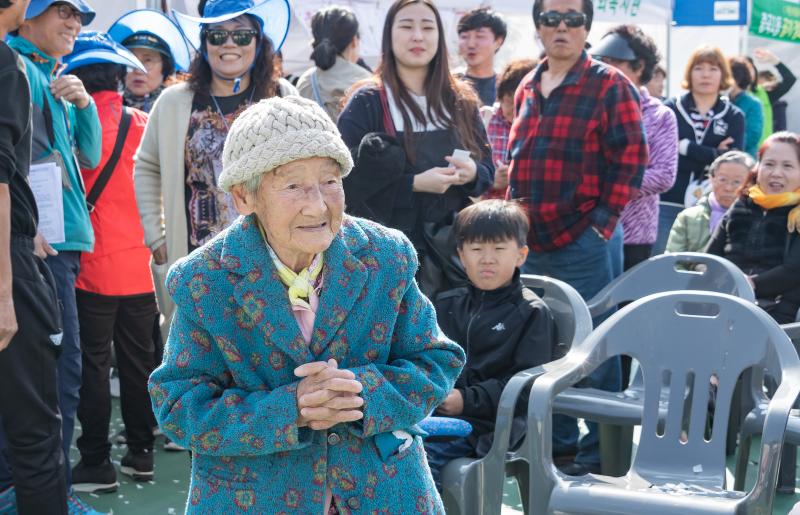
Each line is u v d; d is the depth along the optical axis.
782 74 9.47
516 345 3.29
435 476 3.09
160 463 4.52
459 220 3.40
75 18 3.61
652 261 4.11
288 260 1.82
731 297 3.18
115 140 4.25
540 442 2.88
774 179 4.56
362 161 3.66
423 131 3.86
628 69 5.45
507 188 4.75
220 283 1.78
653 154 5.34
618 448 3.62
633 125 4.12
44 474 3.08
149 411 4.28
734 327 3.16
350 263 1.81
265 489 1.79
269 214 1.75
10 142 2.79
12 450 3.06
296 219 1.73
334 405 1.72
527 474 3.12
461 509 2.94
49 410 3.08
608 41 5.47
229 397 1.77
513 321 3.29
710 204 5.63
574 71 4.22
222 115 3.89
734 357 3.15
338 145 1.73
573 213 4.23
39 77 3.48
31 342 3.00
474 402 3.16
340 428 1.82
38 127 3.45
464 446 3.15
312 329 1.82
